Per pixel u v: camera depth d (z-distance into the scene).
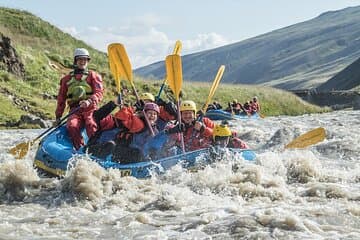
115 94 35.44
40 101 29.14
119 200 7.18
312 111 48.75
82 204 7.10
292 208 6.45
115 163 8.70
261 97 46.22
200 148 9.71
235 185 7.62
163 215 6.41
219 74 11.36
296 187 7.83
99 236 5.69
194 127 9.69
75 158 8.74
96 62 41.38
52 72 34.41
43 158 9.05
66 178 7.81
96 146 9.05
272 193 7.28
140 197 7.28
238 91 45.50
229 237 5.39
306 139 10.67
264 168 8.41
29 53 34.81
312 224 5.67
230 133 9.48
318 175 8.52
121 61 11.10
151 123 9.58
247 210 6.39
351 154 11.23
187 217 6.25
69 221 6.29
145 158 9.40
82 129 9.73
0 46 30.59
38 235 5.71
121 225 6.05
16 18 41.56
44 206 7.05
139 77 40.47
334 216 6.08
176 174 8.46
